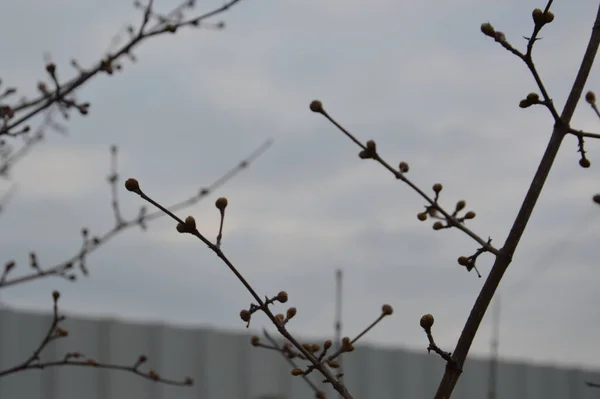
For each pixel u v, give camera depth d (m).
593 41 3.03
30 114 4.43
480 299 2.83
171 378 5.98
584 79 3.00
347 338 3.55
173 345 6.05
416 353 7.24
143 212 5.43
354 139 3.46
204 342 6.16
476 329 2.80
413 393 7.14
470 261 2.99
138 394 5.84
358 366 6.86
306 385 6.54
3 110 4.51
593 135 2.94
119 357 5.83
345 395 2.89
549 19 2.93
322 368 2.93
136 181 2.72
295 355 3.66
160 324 6.03
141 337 5.95
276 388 6.38
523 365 7.84
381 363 7.00
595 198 3.86
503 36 3.00
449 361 2.75
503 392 7.66
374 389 6.89
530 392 7.80
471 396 7.48
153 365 5.94
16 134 4.40
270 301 2.88
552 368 7.99
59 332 4.26
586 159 3.00
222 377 6.17
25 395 5.44
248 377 6.27
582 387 8.10
